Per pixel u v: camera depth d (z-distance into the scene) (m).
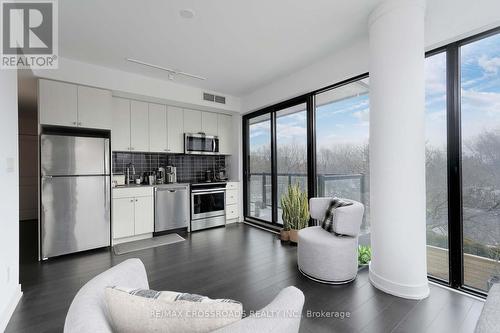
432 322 1.71
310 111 3.54
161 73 3.58
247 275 2.48
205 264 2.77
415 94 1.98
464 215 2.12
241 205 5.02
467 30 1.95
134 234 3.66
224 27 2.43
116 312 0.72
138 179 4.15
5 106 1.83
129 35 2.56
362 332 1.62
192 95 4.18
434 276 2.30
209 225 4.48
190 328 0.67
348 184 3.18
